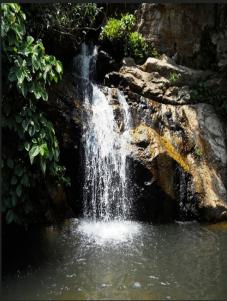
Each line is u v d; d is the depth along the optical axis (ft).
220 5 28.89
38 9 22.31
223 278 14.71
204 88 27.63
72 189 21.42
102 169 22.03
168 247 17.75
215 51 29.01
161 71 27.25
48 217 20.16
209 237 19.35
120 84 25.43
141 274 14.88
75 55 27.78
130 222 21.47
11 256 16.30
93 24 29.17
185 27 28.94
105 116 22.81
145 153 21.95
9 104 17.12
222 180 24.70
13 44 16.93
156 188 21.70
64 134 20.85
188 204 22.53
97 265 15.53
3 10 16.25
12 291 13.42
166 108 25.17
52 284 13.92
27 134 17.51
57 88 21.75
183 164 22.93
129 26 28.66
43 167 17.34
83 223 20.70
